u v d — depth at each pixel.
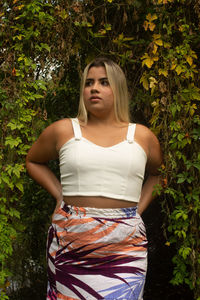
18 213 1.86
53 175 1.73
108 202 1.41
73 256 1.41
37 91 1.89
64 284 1.41
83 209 1.41
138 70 2.00
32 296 2.74
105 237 1.38
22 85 1.81
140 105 2.07
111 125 1.51
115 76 1.49
